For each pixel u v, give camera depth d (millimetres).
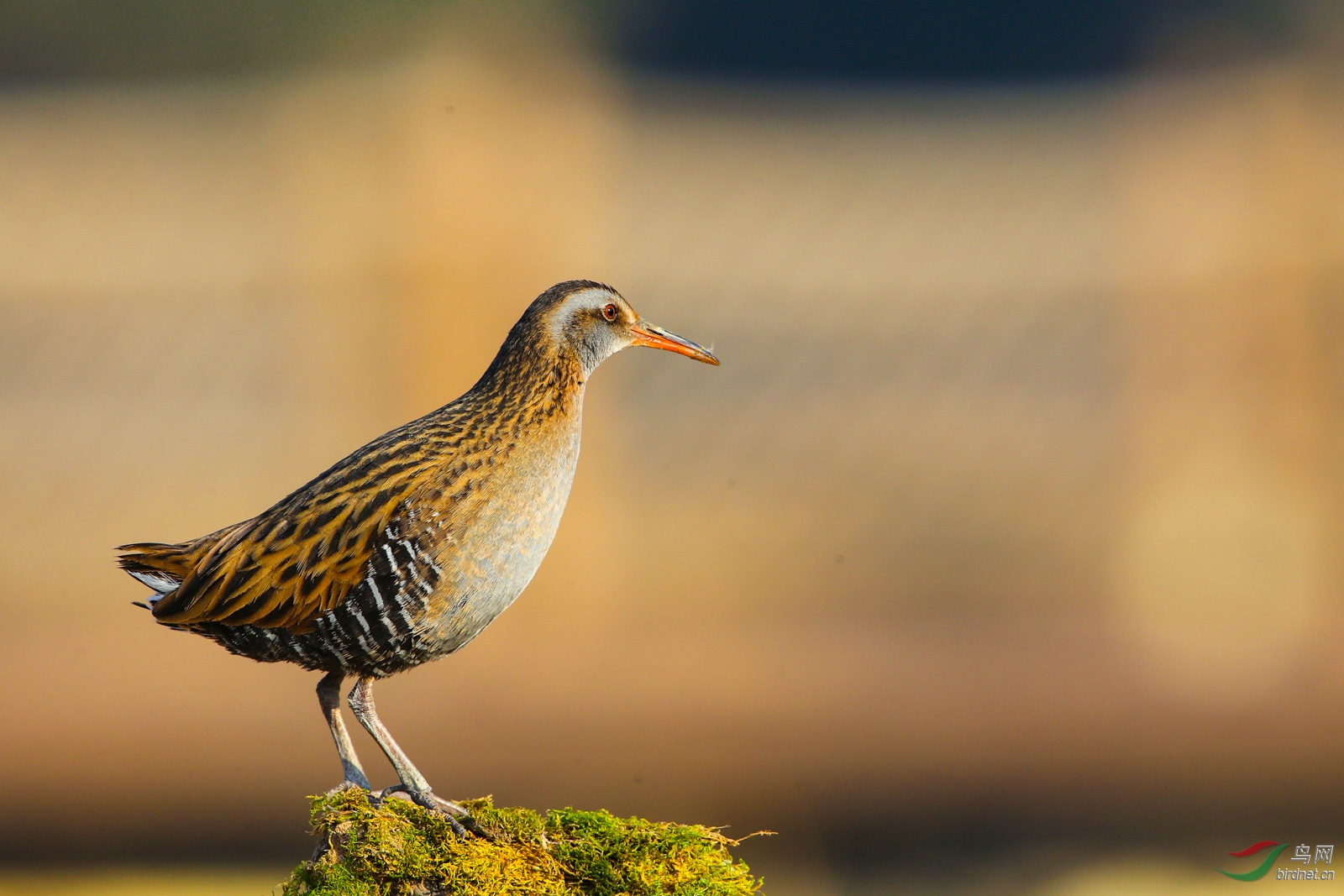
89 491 15758
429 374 16875
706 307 16969
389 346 16938
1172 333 16531
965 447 16000
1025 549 15414
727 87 22219
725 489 15711
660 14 23750
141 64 20906
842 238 17500
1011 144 19688
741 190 18484
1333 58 19734
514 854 5188
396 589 5719
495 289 17234
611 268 17453
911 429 16031
